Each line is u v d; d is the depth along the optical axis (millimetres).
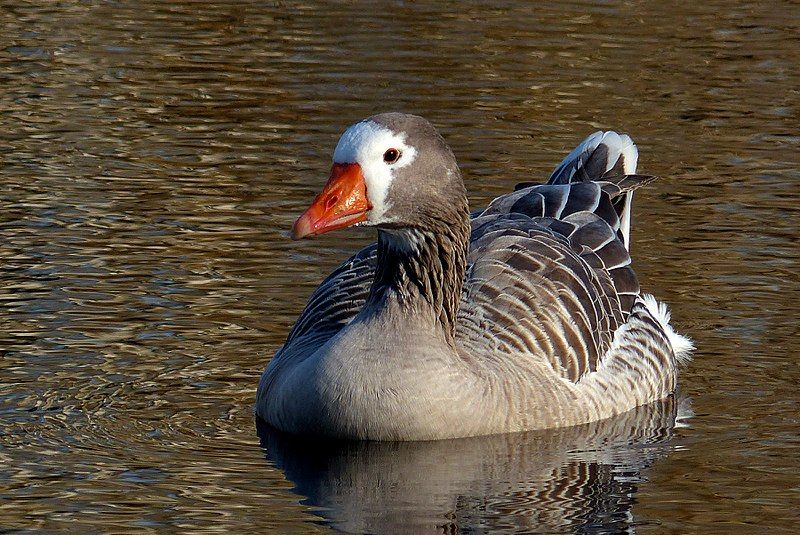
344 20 25219
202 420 12602
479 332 12719
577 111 21078
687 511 10844
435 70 22625
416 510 10812
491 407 12297
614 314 13758
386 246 12203
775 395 13422
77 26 24672
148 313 14711
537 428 12609
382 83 22000
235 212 17484
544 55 23469
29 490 11023
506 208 14719
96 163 18938
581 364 13016
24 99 21219
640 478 11516
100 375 13328
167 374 13422
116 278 15516
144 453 11805
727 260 16422
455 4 26328
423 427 12062
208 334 14305
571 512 10812
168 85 21938
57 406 12672
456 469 11680
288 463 11734
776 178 18922
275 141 19812
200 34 24328
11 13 25219
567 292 13234
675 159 19516
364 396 12000
